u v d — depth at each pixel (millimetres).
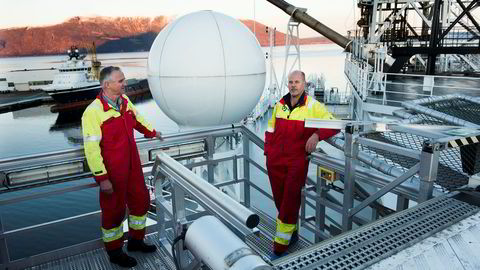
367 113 10281
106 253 2869
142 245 2857
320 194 3207
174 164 2207
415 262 1631
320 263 1626
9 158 2449
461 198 2309
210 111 5637
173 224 2250
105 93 2418
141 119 2861
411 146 3664
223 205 1533
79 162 2676
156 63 5680
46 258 2748
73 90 62469
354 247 1750
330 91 24422
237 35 5648
